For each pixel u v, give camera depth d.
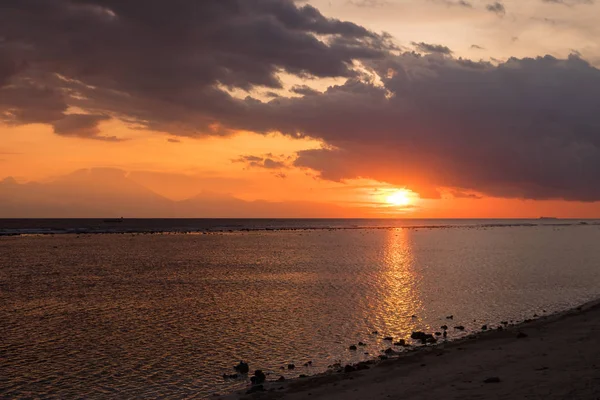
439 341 31.55
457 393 18.72
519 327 33.03
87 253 99.44
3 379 24.91
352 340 32.09
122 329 35.34
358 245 137.00
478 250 119.56
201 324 36.81
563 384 18.50
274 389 21.97
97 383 24.34
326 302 45.78
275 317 39.16
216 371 26.08
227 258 91.56
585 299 48.00
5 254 95.62
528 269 75.38
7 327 35.94
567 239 175.38
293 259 90.50
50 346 30.98
